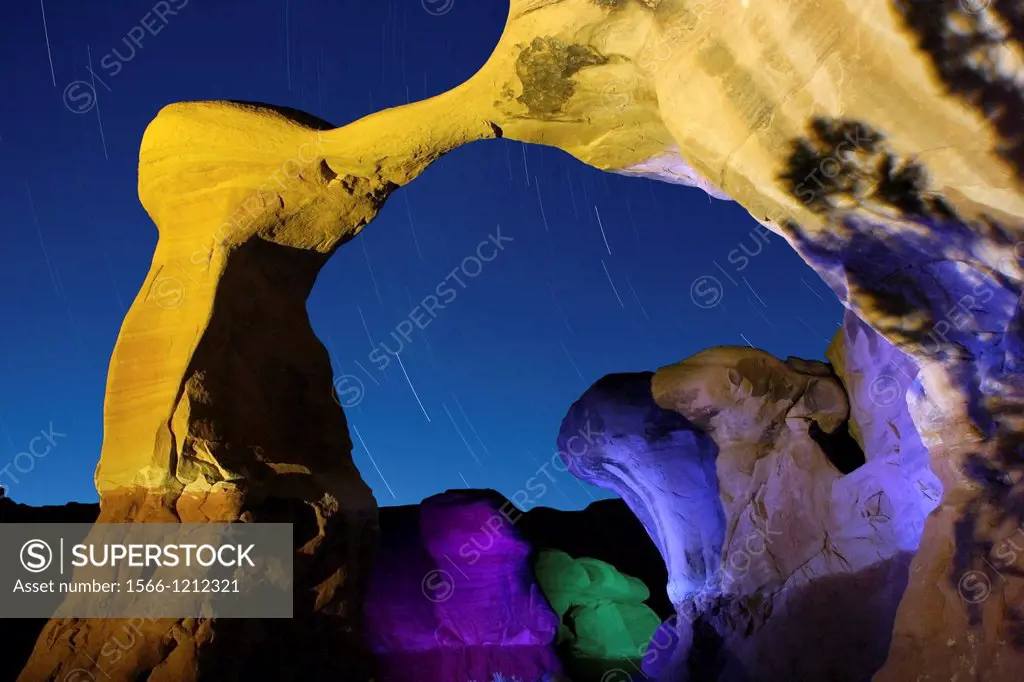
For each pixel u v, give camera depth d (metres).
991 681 5.84
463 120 9.60
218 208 10.63
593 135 9.37
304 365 11.34
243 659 8.98
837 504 12.02
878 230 6.91
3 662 11.31
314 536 10.33
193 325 10.16
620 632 18.42
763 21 6.79
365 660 10.54
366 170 10.45
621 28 8.01
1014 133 6.00
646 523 15.97
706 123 7.38
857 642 10.75
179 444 9.59
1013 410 6.56
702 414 14.15
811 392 13.45
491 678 15.53
